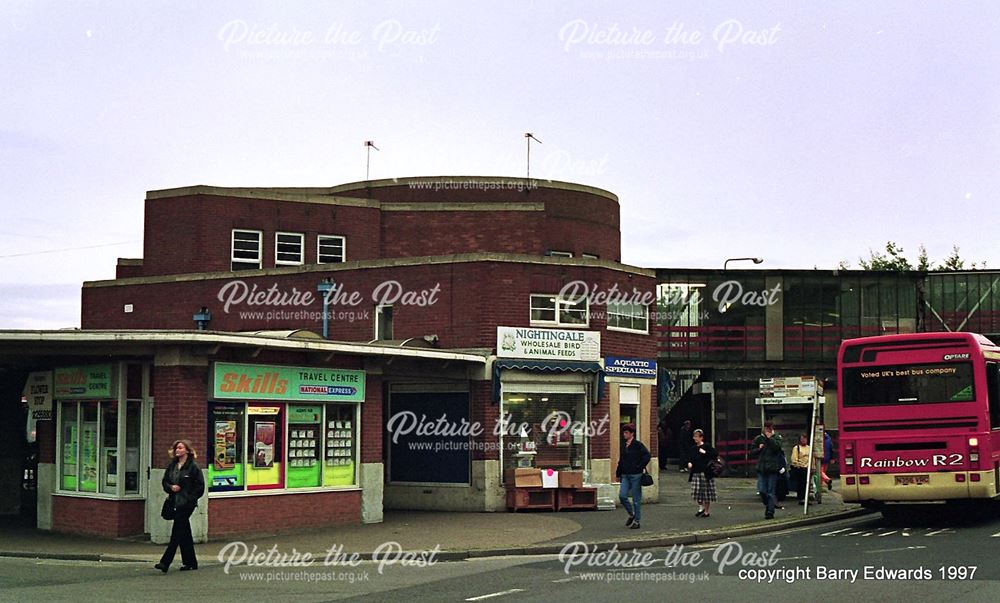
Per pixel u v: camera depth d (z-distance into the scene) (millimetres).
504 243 37656
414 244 38094
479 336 27828
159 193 36969
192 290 33938
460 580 15625
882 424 22656
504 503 27312
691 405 46781
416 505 28109
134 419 21453
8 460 26547
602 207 40844
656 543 20234
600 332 29062
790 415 43438
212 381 20562
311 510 22406
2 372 26391
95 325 36000
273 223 37125
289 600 13727
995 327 47438
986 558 17250
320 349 21875
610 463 28844
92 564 17953
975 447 21906
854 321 45188
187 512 17062
